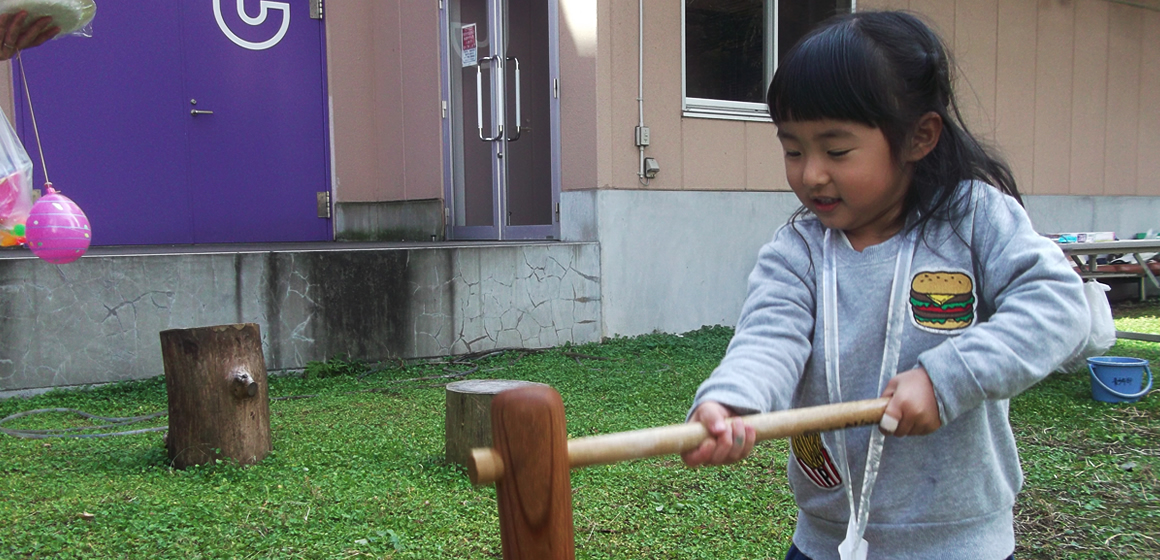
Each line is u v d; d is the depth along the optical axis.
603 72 7.31
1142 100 11.20
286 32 9.11
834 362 1.61
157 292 5.94
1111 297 10.75
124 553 2.96
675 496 3.68
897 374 1.54
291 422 5.01
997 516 1.61
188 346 4.00
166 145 8.52
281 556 2.95
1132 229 11.23
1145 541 3.28
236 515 3.34
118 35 8.25
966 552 1.57
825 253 1.67
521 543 1.05
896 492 1.59
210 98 8.73
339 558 2.96
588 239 7.47
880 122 1.47
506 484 1.05
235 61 8.85
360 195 9.66
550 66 7.74
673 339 7.54
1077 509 3.61
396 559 2.96
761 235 8.34
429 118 8.93
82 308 5.73
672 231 7.80
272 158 9.10
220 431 4.02
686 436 1.22
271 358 6.26
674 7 7.70
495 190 8.46
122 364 5.86
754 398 1.36
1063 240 7.13
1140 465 4.17
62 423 5.00
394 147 9.49
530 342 7.14
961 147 1.62
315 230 9.38
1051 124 10.32
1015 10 9.85
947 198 1.59
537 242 7.36
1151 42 11.20
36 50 7.88
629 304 7.60
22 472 3.96
